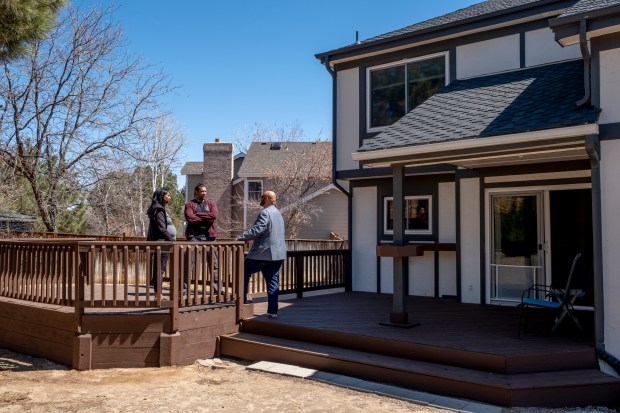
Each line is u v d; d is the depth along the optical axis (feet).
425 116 25.54
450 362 18.25
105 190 58.85
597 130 17.71
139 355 20.90
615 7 18.07
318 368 20.03
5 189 48.55
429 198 33.45
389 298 31.76
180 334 21.38
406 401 16.48
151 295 24.13
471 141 20.25
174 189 101.19
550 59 28.07
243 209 82.64
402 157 22.65
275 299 24.20
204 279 22.44
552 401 16.06
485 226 29.07
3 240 24.86
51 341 22.08
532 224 27.63
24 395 17.04
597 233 18.81
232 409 15.81
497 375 17.02
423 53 32.53
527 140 19.03
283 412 15.53
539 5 27.84
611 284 18.56
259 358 21.80
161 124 80.64
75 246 20.86
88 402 16.39
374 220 35.37
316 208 77.82
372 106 34.76
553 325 21.47
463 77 31.01
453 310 26.86
